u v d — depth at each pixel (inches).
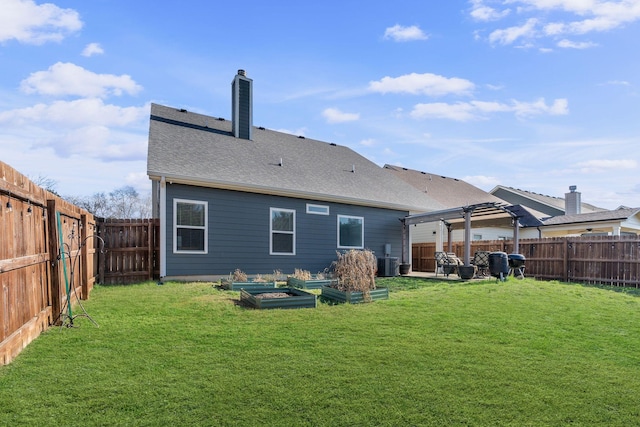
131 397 116.1
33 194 170.1
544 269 505.4
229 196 435.5
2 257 136.4
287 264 476.4
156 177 382.0
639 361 156.6
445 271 504.1
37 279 178.2
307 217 497.4
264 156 528.7
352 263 305.3
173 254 396.8
